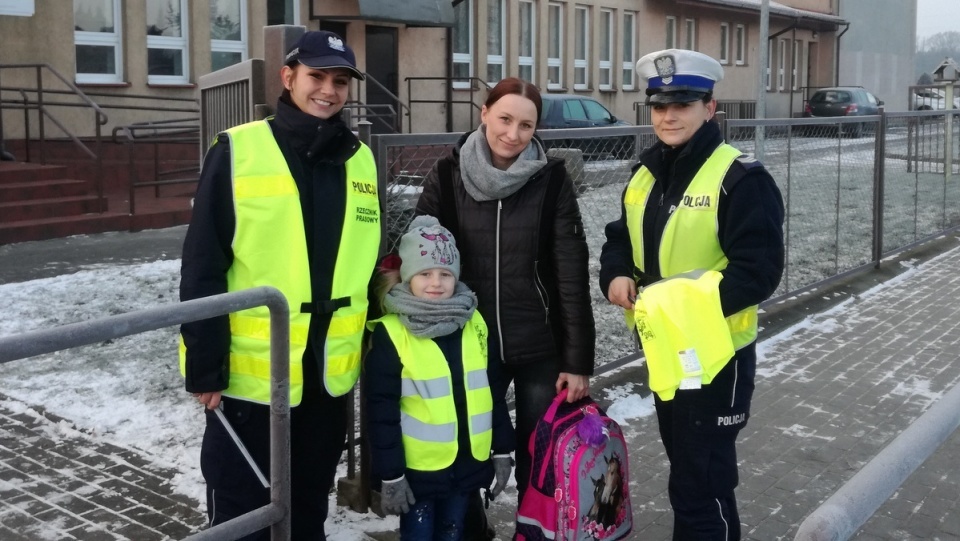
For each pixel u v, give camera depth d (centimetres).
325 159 270
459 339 297
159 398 508
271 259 262
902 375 573
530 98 294
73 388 521
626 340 581
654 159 300
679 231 290
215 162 258
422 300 288
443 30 1923
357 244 278
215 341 254
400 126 1778
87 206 1062
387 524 361
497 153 300
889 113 891
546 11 2202
